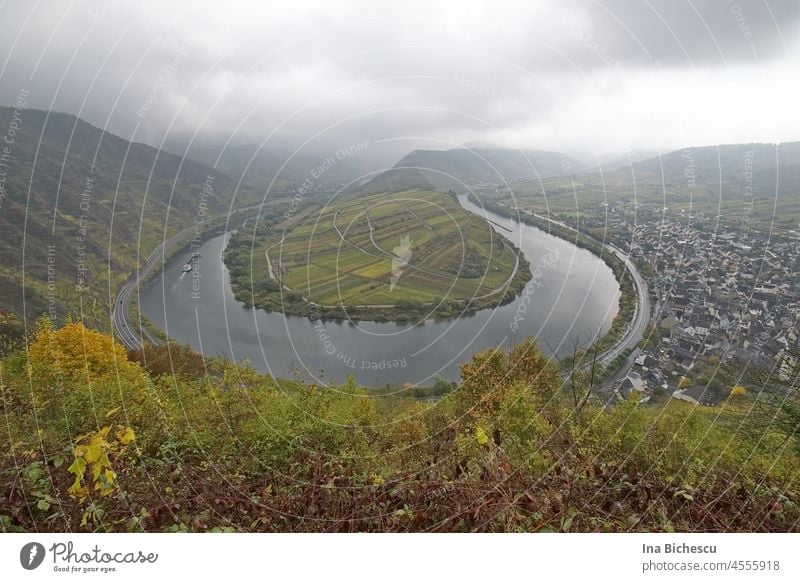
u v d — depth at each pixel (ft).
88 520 12.03
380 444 21.12
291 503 13.16
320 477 14.11
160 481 14.14
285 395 24.38
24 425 19.97
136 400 22.52
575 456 15.72
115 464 13.91
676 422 23.39
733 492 14.12
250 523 12.66
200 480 14.33
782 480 15.98
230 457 17.79
